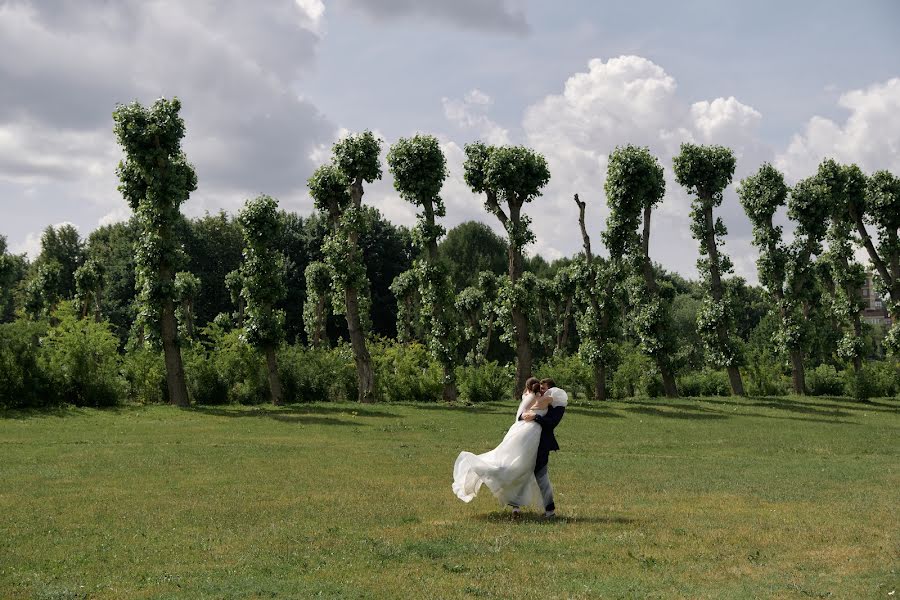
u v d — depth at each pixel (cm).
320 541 958
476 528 1052
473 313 5991
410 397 4366
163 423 2889
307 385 4094
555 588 750
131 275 7650
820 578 798
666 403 4062
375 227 8050
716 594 732
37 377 3341
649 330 4462
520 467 1146
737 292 7519
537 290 4069
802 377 4928
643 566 845
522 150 3984
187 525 1065
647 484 1569
